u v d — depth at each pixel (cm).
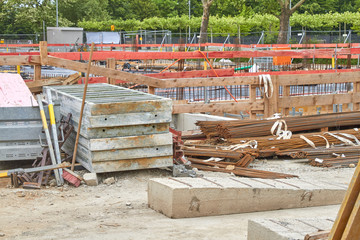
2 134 955
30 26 7356
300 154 1077
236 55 1788
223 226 636
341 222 335
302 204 748
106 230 618
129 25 6944
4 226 646
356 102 1565
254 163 1084
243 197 709
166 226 636
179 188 675
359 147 1116
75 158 967
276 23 6116
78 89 1166
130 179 920
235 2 7125
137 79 1375
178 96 1728
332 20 6112
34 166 953
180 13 9375
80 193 838
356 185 328
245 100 1706
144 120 918
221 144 1159
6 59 1311
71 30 4966
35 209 738
